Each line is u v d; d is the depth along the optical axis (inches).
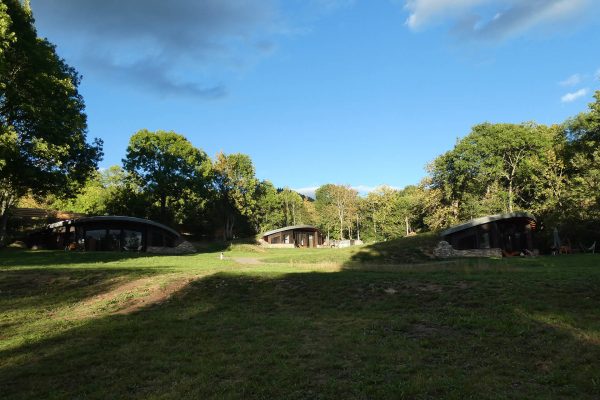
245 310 579.2
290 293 650.8
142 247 1750.7
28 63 1108.5
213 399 289.6
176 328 488.7
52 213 2529.5
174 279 746.2
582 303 468.8
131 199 2293.3
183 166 2327.8
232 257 1588.3
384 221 3513.8
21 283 746.2
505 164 2274.9
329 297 614.5
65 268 917.8
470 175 2309.3
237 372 343.3
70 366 368.2
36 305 624.1
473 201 2176.4
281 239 2723.9
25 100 1104.2
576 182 1686.8
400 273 743.1
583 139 1814.7
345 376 327.0
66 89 1229.7
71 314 578.9
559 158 1887.3
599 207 1457.9
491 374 318.3
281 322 502.9
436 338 407.8
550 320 425.4
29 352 413.7
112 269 892.6
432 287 599.2
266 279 729.6
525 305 476.7
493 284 574.2
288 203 3831.2
